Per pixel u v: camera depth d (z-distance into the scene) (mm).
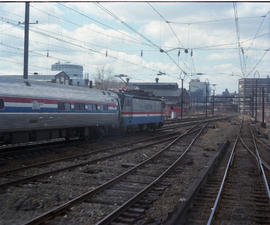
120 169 13125
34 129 16219
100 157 15766
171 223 6121
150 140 24672
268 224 7145
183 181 11234
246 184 10867
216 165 14438
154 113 32906
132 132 29406
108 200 8688
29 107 15734
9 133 15141
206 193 9422
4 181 10336
